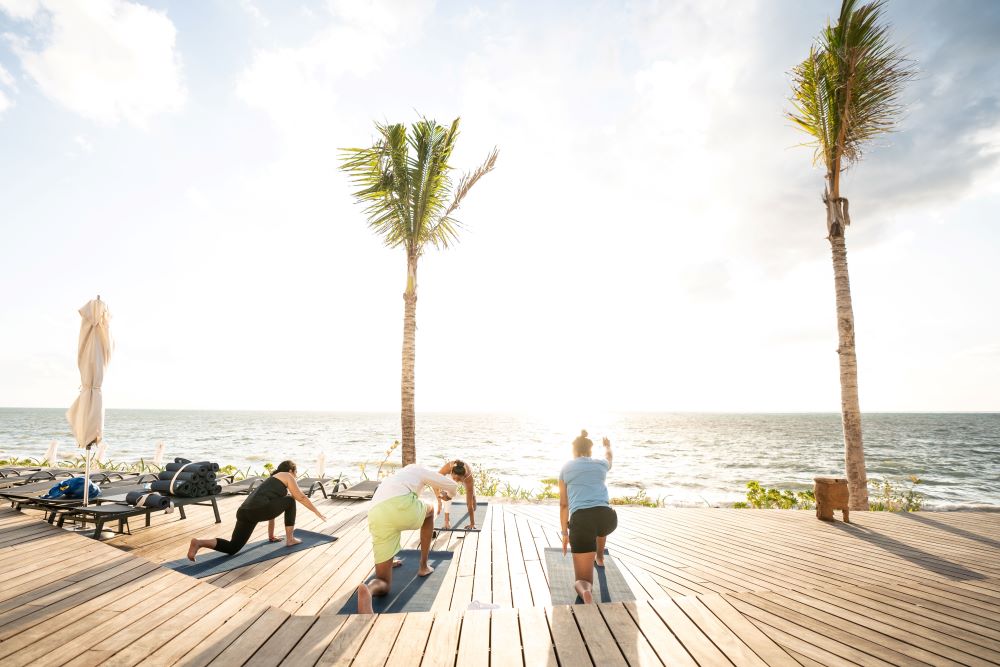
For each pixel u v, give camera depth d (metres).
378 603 4.27
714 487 20.92
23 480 10.06
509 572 5.14
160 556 5.59
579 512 3.91
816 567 5.18
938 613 3.45
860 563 5.32
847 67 9.58
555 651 2.81
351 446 42.53
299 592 4.55
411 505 4.40
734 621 3.24
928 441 59.59
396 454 35.88
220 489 7.57
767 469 29.41
